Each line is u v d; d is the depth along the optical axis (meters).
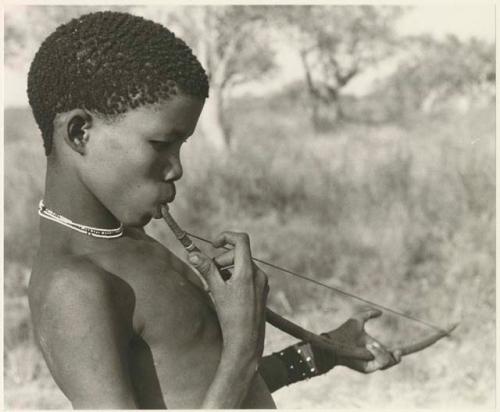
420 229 6.93
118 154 1.55
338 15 12.36
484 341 5.35
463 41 11.69
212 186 7.72
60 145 1.60
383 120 11.96
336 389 4.87
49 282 1.54
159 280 1.65
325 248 6.76
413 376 4.97
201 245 6.79
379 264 6.52
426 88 11.70
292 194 7.77
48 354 1.54
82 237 1.62
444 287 6.04
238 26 11.52
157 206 1.60
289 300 6.23
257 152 8.60
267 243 6.84
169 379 1.62
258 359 1.63
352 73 12.87
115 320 1.54
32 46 10.16
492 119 10.08
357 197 7.57
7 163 7.71
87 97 1.54
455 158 7.79
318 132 12.06
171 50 1.56
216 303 1.62
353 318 2.30
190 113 1.58
